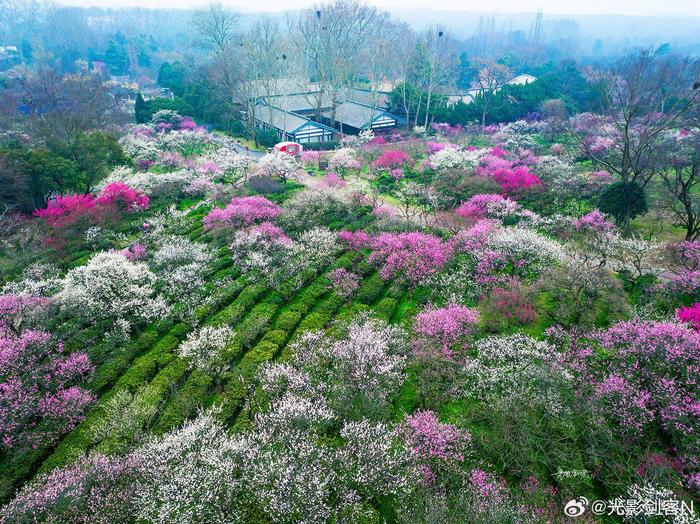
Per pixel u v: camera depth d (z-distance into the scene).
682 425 16.95
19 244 34.38
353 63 78.31
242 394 20.66
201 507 14.42
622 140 41.44
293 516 14.58
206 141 65.19
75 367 21.92
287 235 35.22
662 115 43.06
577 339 23.03
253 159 60.50
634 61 56.12
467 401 20.06
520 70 127.00
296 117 69.75
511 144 57.38
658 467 16.11
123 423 18.69
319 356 22.36
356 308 26.56
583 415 18.12
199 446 17.16
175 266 30.48
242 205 37.31
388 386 20.27
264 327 25.30
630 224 38.78
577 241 32.56
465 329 23.17
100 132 47.22
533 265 28.34
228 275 30.64
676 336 19.75
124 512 15.12
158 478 15.57
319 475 15.31
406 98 74.56
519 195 39.41
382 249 30.55
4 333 22.88
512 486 16.64
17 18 189.12
